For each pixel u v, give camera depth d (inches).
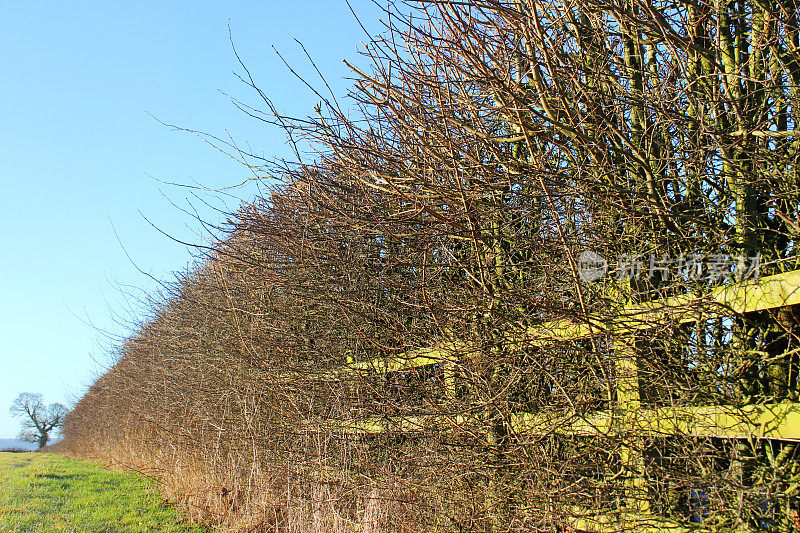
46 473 522.3
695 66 133.5
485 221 151.6
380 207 175.9
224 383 316.8
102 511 335.6
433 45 136.6
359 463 206.2
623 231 132.0
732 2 135.3
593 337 124.0
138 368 518.3
